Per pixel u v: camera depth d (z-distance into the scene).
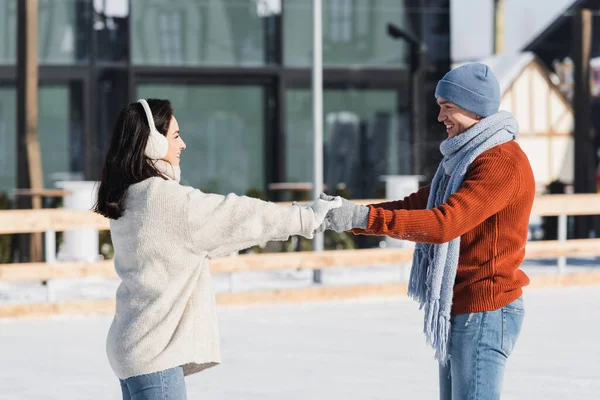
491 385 4.48
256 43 19.14
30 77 16.02
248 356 9.41
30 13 15.93
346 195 18.77
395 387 8.06
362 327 11.09
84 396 7.89
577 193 19.69
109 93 18.50
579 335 10.52
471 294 4.48
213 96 19.00
